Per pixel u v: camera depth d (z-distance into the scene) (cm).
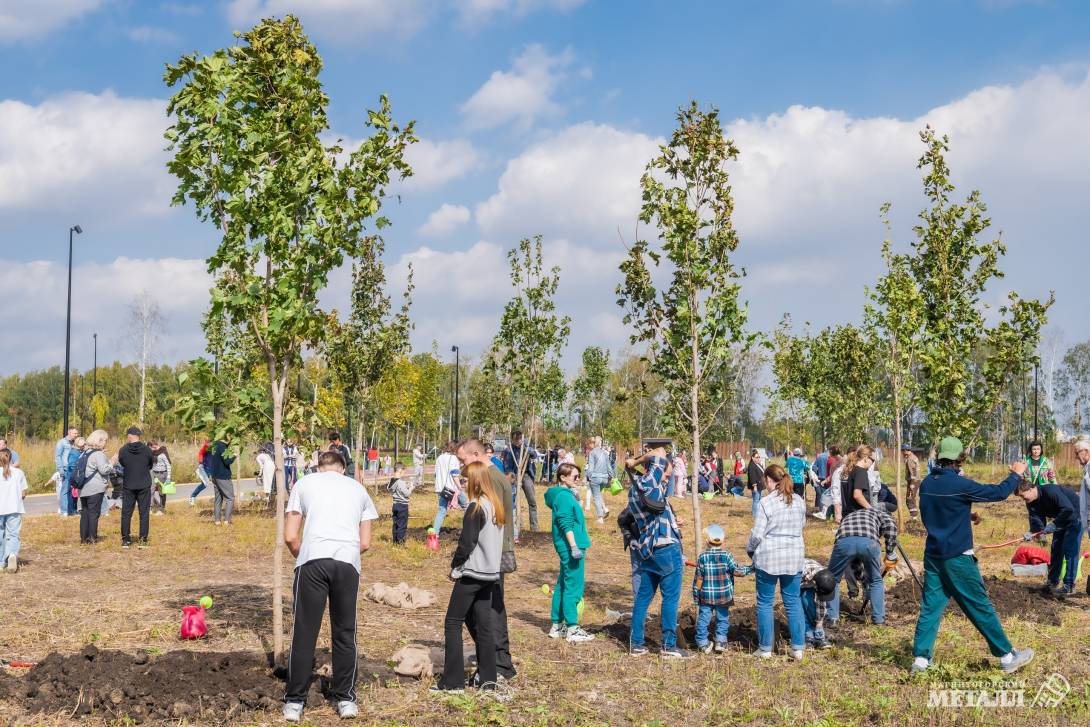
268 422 756
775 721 654
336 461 685
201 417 743
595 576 1402
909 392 1911
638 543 849
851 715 664
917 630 783
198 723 604
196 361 740
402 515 1623
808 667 805
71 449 2066
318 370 2591
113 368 10356
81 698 620
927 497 782
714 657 842
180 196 739
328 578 641
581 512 923
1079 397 9431
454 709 663
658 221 1126
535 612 1089
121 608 1000
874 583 977
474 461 767
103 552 1458
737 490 3531
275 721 620
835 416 3206
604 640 920
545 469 3391
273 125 756
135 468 1527
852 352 2908
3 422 8694
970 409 1487
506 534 784
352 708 635
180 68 734
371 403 3022
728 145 1112
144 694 637
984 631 766
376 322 2612
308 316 745
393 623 971
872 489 1197
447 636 709
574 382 4066
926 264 1576
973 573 761
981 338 1522
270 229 732
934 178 1562
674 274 1132
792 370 3444
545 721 641
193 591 1124
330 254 757
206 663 709
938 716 654
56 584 1159
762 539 838
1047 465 1582
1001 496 749
